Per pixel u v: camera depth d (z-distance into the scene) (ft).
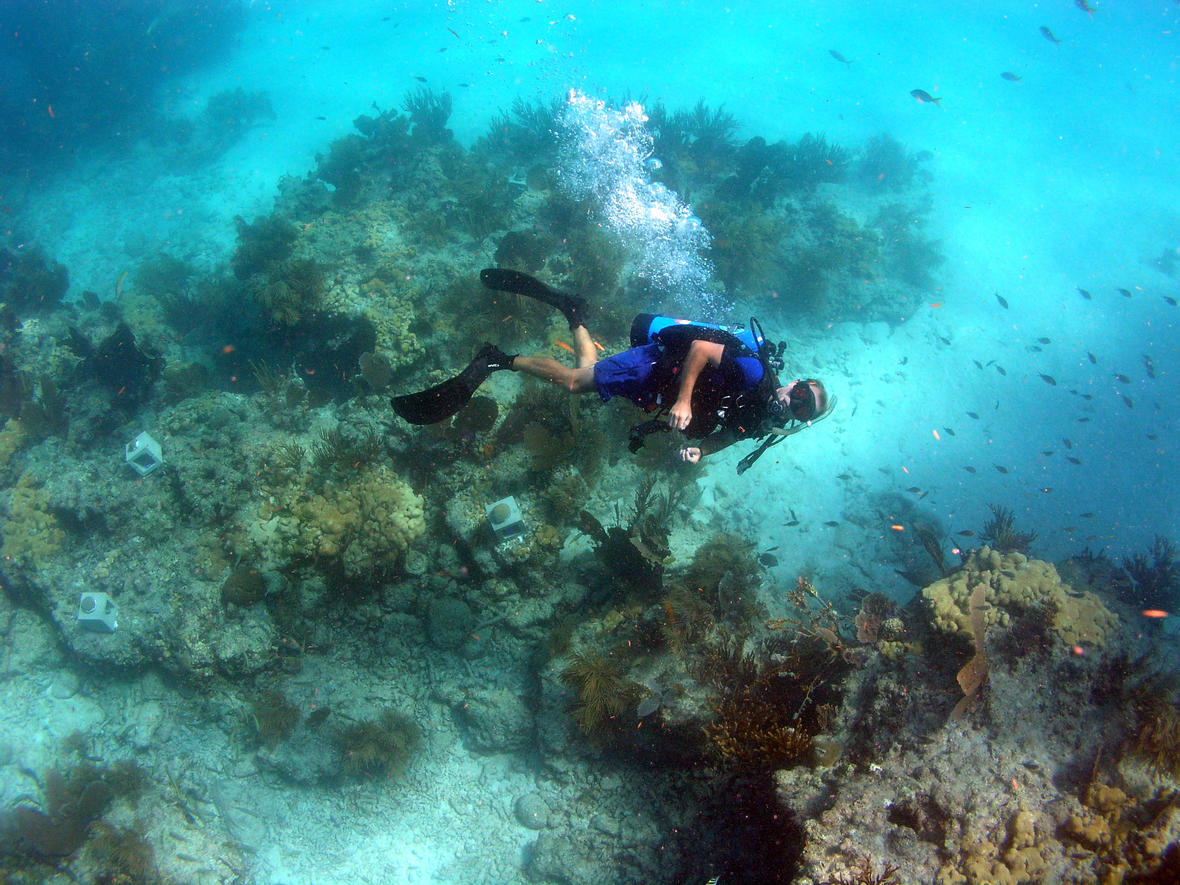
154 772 26.58
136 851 23.81
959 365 44.06
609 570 24.09
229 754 26.30
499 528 23.22
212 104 72.69
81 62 78.54
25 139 71.82
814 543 32.83
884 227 51.60
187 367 35.76
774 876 16.20
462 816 24.44
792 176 51.57
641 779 22.02
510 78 72.02
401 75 75.31
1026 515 36.06
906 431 39.78
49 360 38.45
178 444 29.40
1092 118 71.46
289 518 25.26
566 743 22.47
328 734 24.94
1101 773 13.98
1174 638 20.65
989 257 52.54
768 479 35.40
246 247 37.19
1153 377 39.40
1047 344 45.91
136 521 28.17
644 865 20.24
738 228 42.14
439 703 25.72
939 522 34.32
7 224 62.85
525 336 30.71
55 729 28.60
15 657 29.84
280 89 76.59
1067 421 41.14
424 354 29.68
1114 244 54.49
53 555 29.27
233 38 87.71
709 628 21.71
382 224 35.96
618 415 28.55
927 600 17.67
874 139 60.95
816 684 18.53
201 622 25.31
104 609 26.43
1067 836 12.59
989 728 14.97
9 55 78.13
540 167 43.06
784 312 44.39
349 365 32.40
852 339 44.75
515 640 25.03
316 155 50.47
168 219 61.21
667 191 44.32
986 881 11.76
